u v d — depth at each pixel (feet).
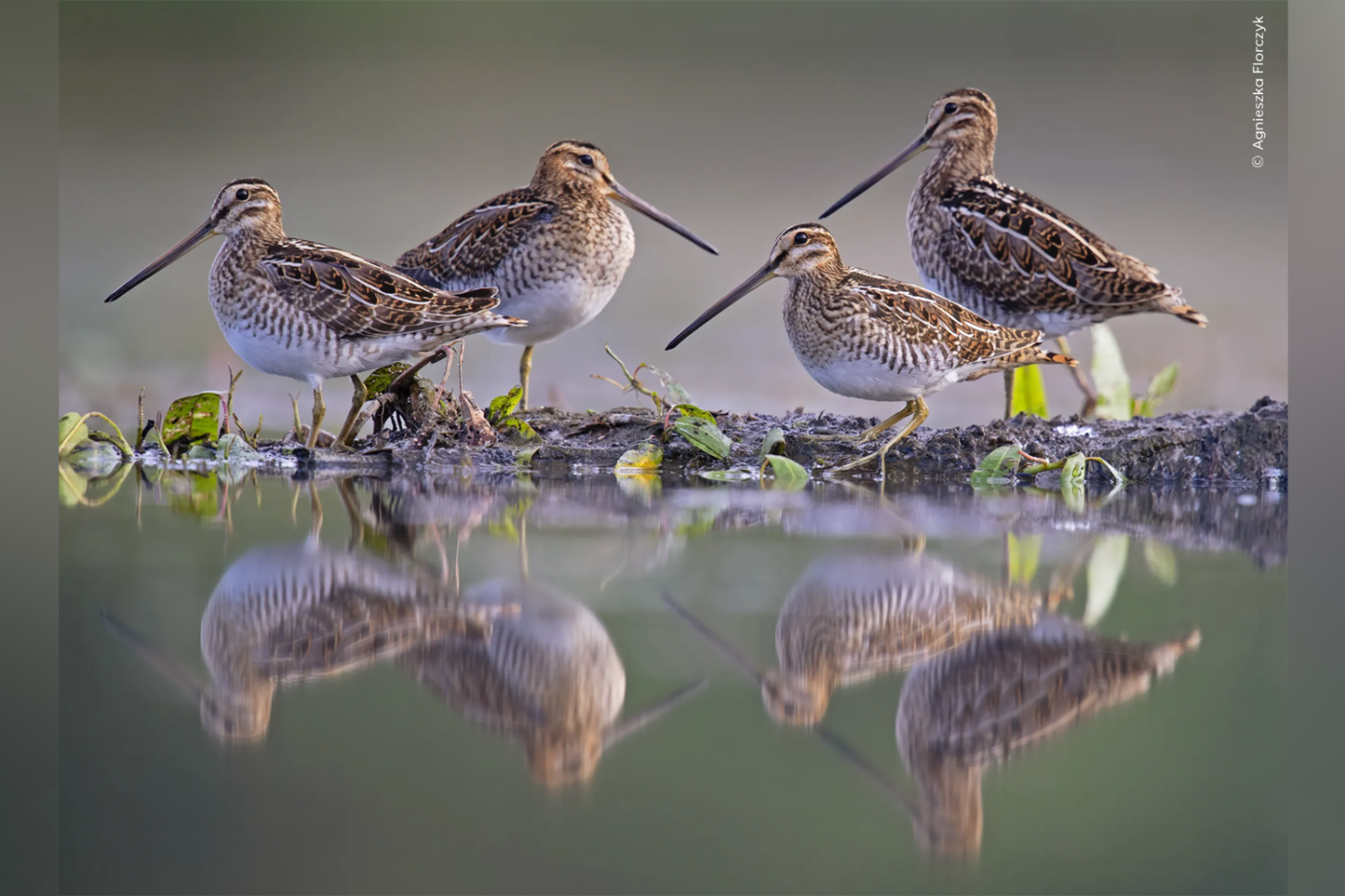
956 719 24.18
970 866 20.70
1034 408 50.08
